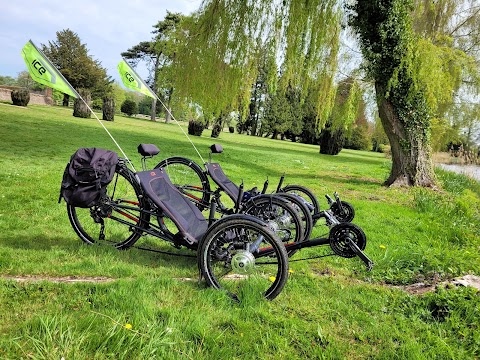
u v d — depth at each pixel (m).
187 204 3.72
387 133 11.12
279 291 2.88
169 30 13.35
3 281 2.67
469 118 19.00
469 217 7.35
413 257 4.20
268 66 11.52
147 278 3.02
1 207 4.70
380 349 2.42
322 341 2.43
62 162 8.19
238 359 2.15
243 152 17.39
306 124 44.72
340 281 3.55
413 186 10.83
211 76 11.90
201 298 2.76
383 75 10.41
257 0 11.16
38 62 3.37
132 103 47.44
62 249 3.55
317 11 10.71
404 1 9.98
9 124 14.05
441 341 2.47
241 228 2.94
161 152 12.71
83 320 2.22
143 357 2.03
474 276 3.59
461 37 15.91
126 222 3.63
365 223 6.07
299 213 4.11
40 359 1.89
